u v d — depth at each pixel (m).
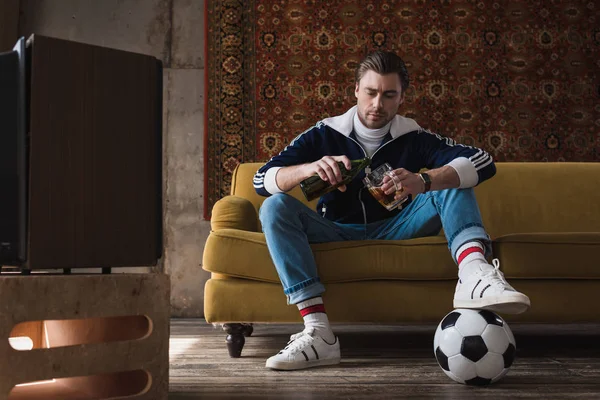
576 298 2.11
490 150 3.97
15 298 1.03
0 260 1.10
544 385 1.58
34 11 4.17
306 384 1.60
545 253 2.09
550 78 4.01
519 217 2.90
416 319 2.08
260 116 3.99
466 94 4.00
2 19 3.91
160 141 1.25
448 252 2.06
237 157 3.98
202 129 4.12
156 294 1.19
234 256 2.08
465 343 1.55
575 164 3.02
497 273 1.65
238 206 2.40
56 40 1.10
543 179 2.96
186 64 4.16
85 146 1.14
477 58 4.01
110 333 1.30
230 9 4.05
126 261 1.19
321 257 2.06
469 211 1.82
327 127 2.22
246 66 4.02
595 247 2.10
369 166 2.17
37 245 1.07
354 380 1.65
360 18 4.03
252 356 2.15
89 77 1.14
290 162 2.13
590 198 2.93
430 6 4.04
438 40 4.02
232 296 2.09
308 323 1.89
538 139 3.98
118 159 1.18
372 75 2.08
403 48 4.02
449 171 1.84
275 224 1.92
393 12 4.04
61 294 1.08
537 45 4.02
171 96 4.14
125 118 1.19
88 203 1.14
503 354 1.55
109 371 1.13
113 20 4.19
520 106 3.99
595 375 1.73
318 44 4.02
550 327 3.25
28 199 1.07
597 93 4.01
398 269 2.06
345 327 3.30
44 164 1.09
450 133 3.98
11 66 1.09
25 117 1.08
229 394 1.47
